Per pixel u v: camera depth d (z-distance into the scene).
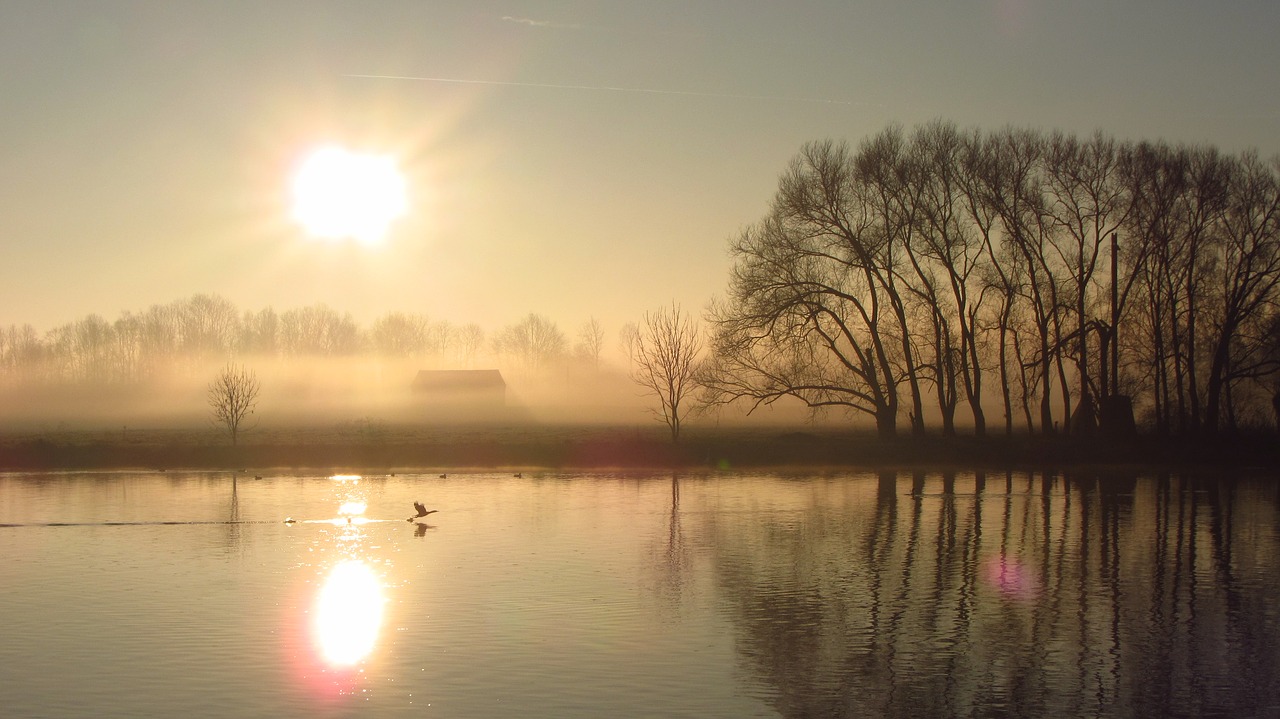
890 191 59.88
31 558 28.67
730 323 62.47
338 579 25.66
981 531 33.91
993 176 60.19
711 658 19.06
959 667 18.66
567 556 29.02
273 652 19.27
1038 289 63.16
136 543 31.17
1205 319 65.38
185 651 19.33
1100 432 61.53
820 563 28.16
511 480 51.69
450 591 24.30
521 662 18.70
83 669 18.28
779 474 54.75
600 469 57.91
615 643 19.95
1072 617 22.30
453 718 15.91
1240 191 61.44
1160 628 21.38
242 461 59.81
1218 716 16.41
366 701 16.62
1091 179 61.09
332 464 59.78
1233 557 29.25
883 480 51.44
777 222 61.50
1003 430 80.56
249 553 29.36
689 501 42.25
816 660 19.02
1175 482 50.12
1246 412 68.31
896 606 23.16
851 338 61.53
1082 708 16.73
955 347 63.53
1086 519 36.94
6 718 15.90
